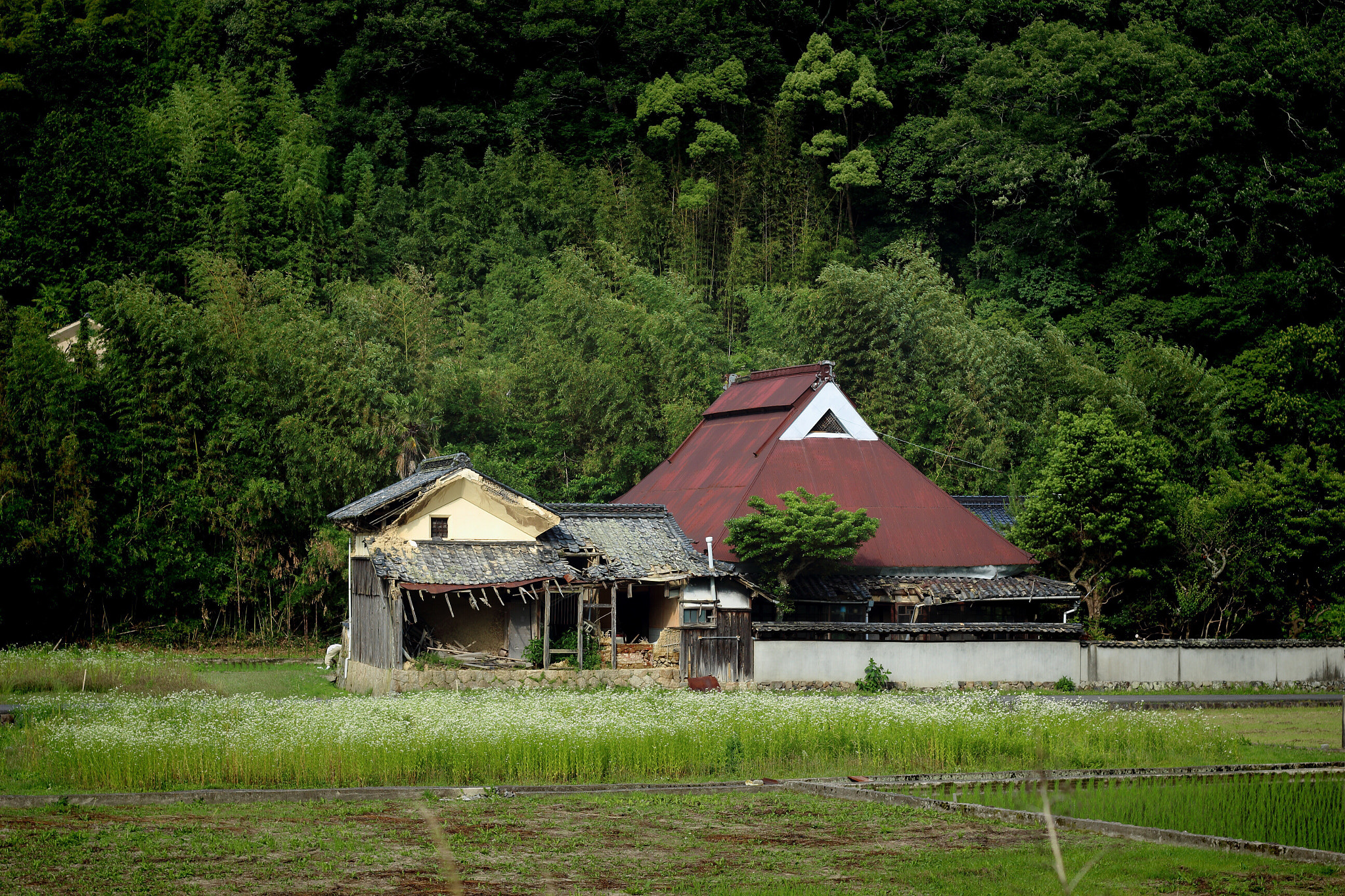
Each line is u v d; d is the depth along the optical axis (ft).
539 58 395.96
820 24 404.16
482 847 68.33
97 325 228.84
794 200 362.74
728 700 117.19
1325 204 311.68
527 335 264.52
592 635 156.87
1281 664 177.68
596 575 154.81
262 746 88.69
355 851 66.54
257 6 378.12
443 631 156.15
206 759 87.15
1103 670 171.12
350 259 299.99
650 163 356.59
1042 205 353.31
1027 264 352.08
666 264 338.54
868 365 247.09
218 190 284.20
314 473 199.31
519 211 329.11
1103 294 343.67
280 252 278.67
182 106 308.19
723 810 80.48
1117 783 89.92
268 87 366.02
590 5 388.98
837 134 375.45
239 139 320.70
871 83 369.09
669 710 106.93
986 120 362.33
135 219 272.10
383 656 151.23
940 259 369.30
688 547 166.20
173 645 195.31
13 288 271.08
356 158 347.36
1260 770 95.09
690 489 198.18
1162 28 359.25
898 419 243.60
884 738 101.35
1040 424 241.55
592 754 92.84
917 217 371.76
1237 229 331.16
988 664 166.81
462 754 90.43
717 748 97.35
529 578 151.43
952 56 384.68
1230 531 198.18
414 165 371.35
